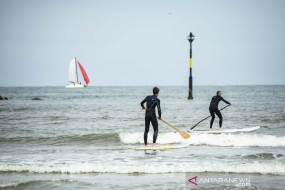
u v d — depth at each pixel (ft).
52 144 203.00
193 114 373.20
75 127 273.95
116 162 149.48
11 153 173.68
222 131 230.89
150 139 207.21
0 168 138.72
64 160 155.33
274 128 256.32
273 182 120.88
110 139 212.64
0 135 233.14
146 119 179.93
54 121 315.17
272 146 187.32
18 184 120.06
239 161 148.87
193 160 151.64
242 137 198.80
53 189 115.75
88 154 169.17
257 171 133.80
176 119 322.75
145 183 121.08
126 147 188.65
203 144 193.77
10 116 361.10
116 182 122.62
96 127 273.13
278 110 413.18
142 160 152.87
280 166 134.62
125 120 320.91
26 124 293.64
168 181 123.13
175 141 201.87
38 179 126.93
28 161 153.79
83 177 129.90
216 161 149.28
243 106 496.23
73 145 199.52
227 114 369.71
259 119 314.35
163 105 524.11
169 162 148.05
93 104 583.17
